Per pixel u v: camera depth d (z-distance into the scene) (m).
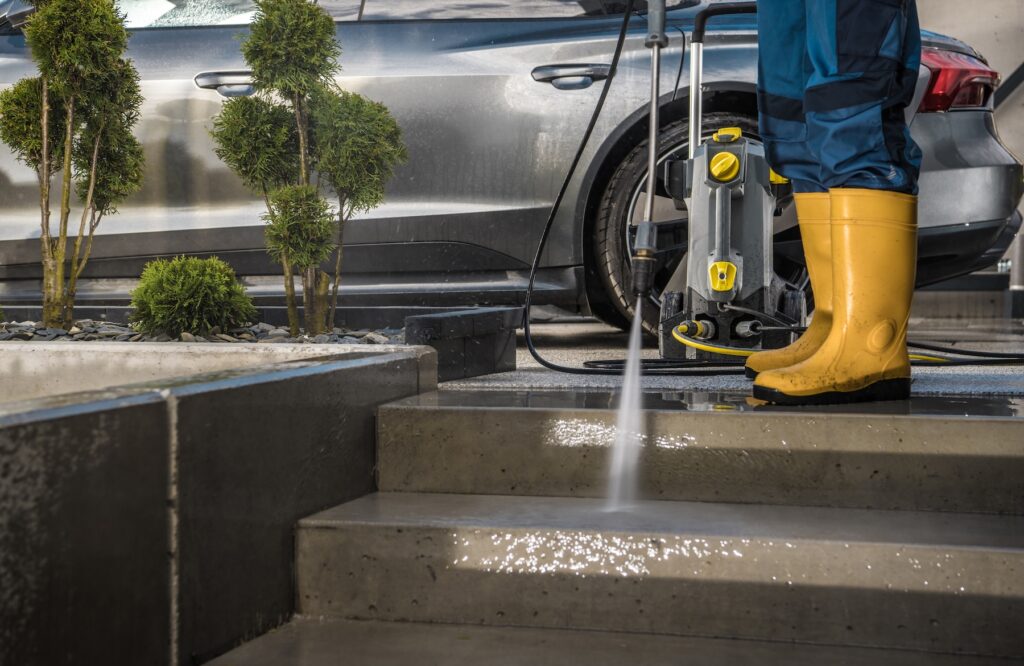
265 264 3.31
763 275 2.31
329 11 3.32
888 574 1.14
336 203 3.24
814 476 1.40
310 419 1.29
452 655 1.11
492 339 2.32
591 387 1.91
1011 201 3.00
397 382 1.62
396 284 3.31
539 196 3.19
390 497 1.45
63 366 1.99
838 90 1.50
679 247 2.91
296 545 1.26
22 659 0.78
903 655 1.12
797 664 1.09
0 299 3.54
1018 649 1.11
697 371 2.23
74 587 0.84
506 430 1.48
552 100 3.16
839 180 1.52
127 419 0.91
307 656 1.10
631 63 3.15
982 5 7.24
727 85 3.07
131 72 3.06
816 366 1.54
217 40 3.33
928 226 2.96
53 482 0.81
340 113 2.95
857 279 1.54
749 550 1.18
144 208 3.35
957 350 2.57
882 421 1.37
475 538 1.24
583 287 3.21
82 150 3.08
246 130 2.97
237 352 1.92
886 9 1.47
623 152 3.20
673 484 1.44
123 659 0.91
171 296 2.92
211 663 1.06
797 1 1.68
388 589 1.25
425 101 3.21
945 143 2.96
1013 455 1.34
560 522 1.27
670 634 1.19
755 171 2.29
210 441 1.04
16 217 3.47
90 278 3.44
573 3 3.27
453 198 3.22
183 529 0.99
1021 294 6.34
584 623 1.21
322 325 3.04
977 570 1.12
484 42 3.24
